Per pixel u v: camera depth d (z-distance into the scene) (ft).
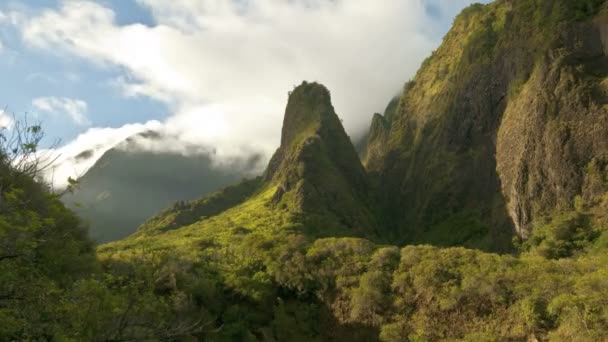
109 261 199.62
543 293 207.21
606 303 183.93
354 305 252.62
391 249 282.56
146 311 73.51
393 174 615.16
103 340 64.95
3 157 55.42
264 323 261.24
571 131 350.23
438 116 585.22
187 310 191.01
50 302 65.31
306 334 260.83
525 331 199.93
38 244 62.59
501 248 383.04
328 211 458.91
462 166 498.69
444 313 227.81
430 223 492.54
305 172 494.59
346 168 570.87
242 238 380.17
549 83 382.22
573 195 335.26
